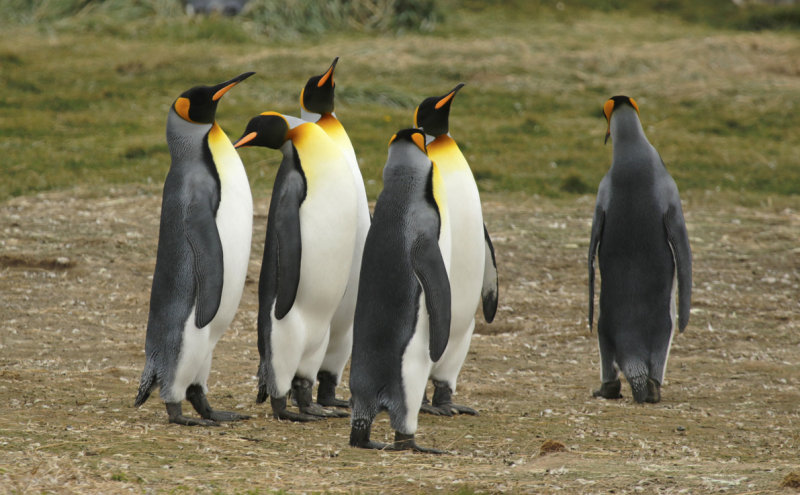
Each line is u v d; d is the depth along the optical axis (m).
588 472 14.07
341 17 87.81
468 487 12.95
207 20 83.44
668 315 21.66
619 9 106.06
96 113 58.69
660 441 17.19
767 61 80.06
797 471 13.34
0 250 33.19
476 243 18.91
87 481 12.51
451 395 19.80
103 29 81.00
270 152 51.38
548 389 22.67
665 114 64.69
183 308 16.92
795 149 56.31
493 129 59.34
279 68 70.81
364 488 12.90
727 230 39.78
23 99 60.62
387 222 15.72
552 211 42.69
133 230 36.62
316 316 18.50
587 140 56.88
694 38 87.88
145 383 17.28
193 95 17.27
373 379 15.72
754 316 29.94
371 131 55.94
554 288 32.94
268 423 18.09
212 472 13.56
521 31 89.81
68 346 24.58
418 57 76.81
